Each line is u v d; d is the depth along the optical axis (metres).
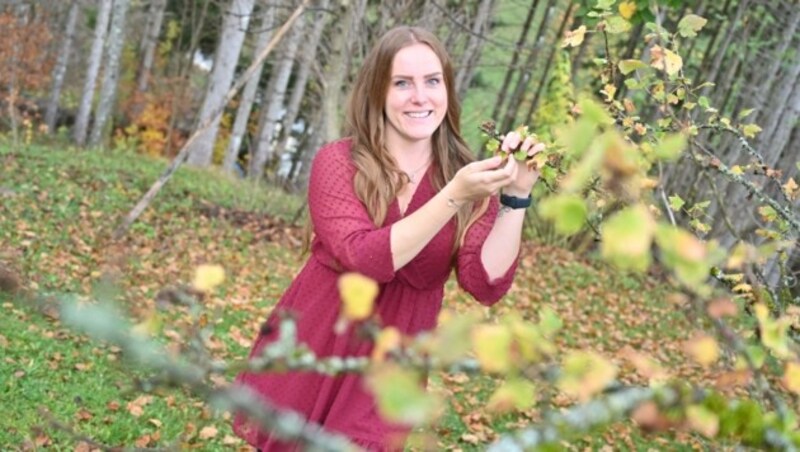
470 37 14.69
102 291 0.92
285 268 10.74
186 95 25.58
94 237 10.14
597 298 11.97
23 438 4.46
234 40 17.98
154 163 16.62
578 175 0.80
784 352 1.08
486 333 0.84
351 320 0.89
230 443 4.85
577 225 0.77
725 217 2.09
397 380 0.70
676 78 2.43
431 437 1.13
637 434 5.81
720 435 0.99
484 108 21.02
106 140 21.31
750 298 1.89
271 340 2.67
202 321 1.05
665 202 1.37
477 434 5.71
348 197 2.47
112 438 4.68
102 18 21.61
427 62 2.54
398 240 2.22
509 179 2.14
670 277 1.06
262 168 19.97
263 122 22.84
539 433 0.90
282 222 13.48
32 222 10.35
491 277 2.53
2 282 1.07
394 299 2.56
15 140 16.02
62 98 26.83
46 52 23.98
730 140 11.88
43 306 1.10
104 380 5.45
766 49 14.70
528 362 0.90
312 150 18.72
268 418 0.91
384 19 12.41
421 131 2.53
